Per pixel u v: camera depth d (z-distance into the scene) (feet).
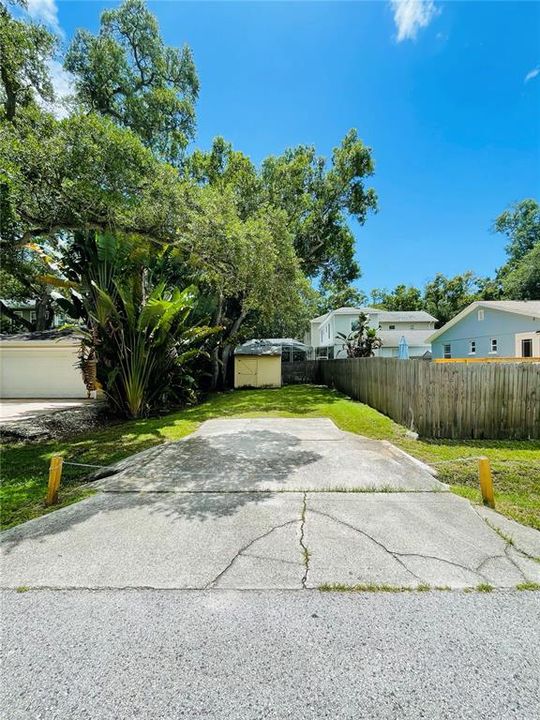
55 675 5.17
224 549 8.70
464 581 7.30
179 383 35.81
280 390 50.29
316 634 5.90
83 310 29.37
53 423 24.82
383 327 94.73
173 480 13.80
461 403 20.06
